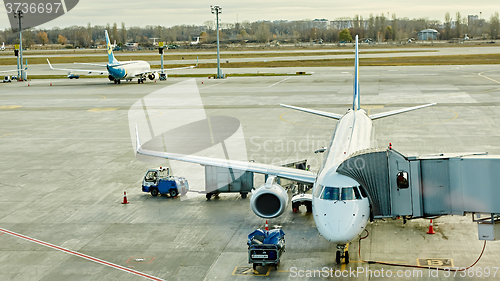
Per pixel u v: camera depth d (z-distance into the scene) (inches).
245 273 850.8
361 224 835.4
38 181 1469.0
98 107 3034.0
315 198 886.4
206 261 905.5
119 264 899.4
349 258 900.0
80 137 2128.4
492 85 3597.4
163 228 1082.7
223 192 1284.4
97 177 1502.2
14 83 4822.8
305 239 1000.9
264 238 880.3
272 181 1077.1
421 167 895.7
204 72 5698.8
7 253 956.0
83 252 957.2
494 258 880.9
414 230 1031.0
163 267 883.4
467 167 877.2
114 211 1199.6
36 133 2234.3
